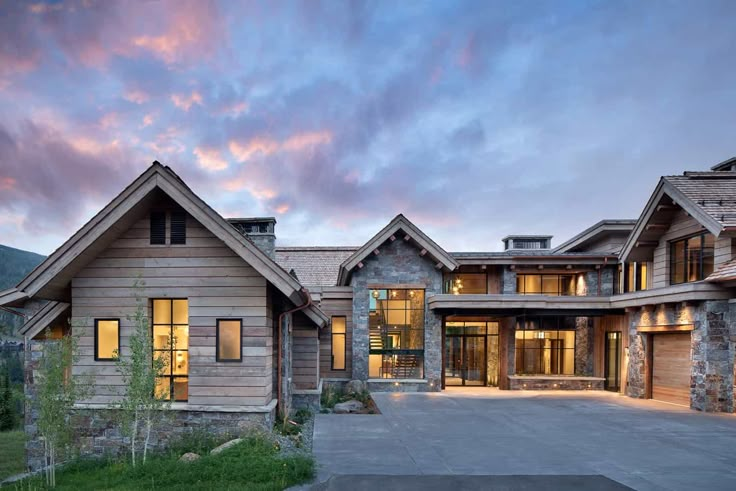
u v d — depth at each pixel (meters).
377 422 12.35
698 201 14.35
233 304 10.29
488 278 21.03
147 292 10.34
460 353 20.55
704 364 13.89
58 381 8.07
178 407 10.00
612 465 8.55
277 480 7.14
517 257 20.00
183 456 8.79
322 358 19.48
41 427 7.87
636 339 17.22
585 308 18.05
